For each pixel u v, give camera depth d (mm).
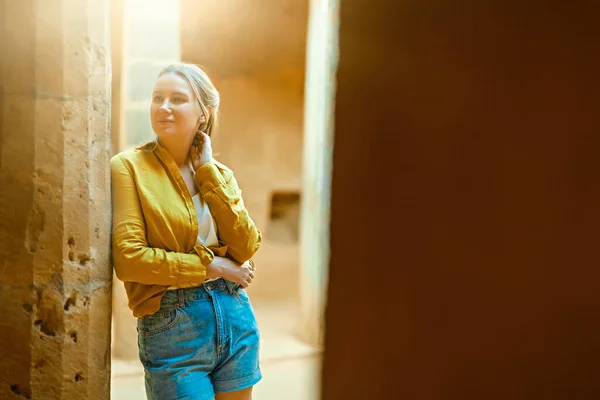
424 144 2672
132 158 2184
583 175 2701
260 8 5957
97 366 2154
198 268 2113
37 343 2057
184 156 2266
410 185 2697
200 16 5852
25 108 1979
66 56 1993
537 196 2693
